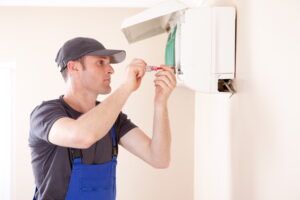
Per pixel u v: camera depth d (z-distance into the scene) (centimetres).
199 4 177
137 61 104
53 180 111
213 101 157
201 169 197
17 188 226
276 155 79
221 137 138
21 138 227
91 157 117
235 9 111
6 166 238
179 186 230
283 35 73
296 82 68
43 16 227
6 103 236
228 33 111
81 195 115
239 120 109
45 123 98
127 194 230
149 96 227
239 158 110
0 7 227
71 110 115
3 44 227
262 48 86
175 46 131
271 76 81
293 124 69
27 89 227
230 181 122
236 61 111
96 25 228
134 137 133
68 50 114
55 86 227
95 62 114
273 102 80
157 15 114
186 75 112
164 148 125
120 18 229
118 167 229
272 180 81
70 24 228
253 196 95
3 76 235
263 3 85
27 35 227
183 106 229
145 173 230
